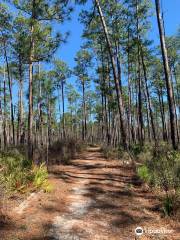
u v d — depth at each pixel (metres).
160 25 16.66
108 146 26.80
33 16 17.31
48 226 7.70
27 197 9.45
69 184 12.30
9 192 9.07
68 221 8.16
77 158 20.69
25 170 11.51
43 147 24.80
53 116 52.34
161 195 10.00
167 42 30.78
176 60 34.38
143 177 12.09
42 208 8.91
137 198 10.24
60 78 39.59
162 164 12.99
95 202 9.95
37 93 34.50
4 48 23.52
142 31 27.31
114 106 27.75
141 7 25.64
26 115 45.03
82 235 7.32
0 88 33.72
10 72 30.19
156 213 8.77
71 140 27.70
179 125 42.69
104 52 27.61
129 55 28.34
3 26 19.97
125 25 26.16
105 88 27.59
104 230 7.68
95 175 14.12
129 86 31.23
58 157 18.56
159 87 39.12
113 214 8.80
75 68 38.88
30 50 17.16
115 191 11.20
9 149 22.16
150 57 28.33
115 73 19.47
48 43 17.45
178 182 10.54
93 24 23.78
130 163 15.81
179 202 8.83
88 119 66.06
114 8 24.73
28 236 7.00
